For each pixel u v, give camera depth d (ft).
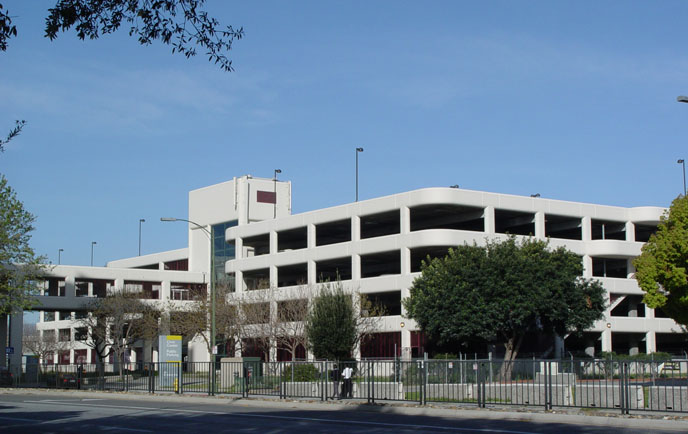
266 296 208.44
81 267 239.30
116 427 66.59
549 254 157.17
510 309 150.51
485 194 192.03
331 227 225.15
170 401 110.32
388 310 214.48
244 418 76.02
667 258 119.34
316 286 200.75
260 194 262.47
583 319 155.02
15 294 167.84
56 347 334.44
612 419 70.23
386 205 197.98
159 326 226.17
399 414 82.89
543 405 80.69
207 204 273.33
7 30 38.86
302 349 216.54
